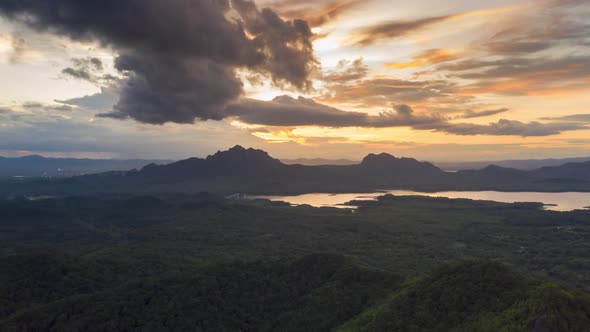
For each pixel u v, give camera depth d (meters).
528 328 77.00
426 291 105.56
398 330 92.69
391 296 114.25
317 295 123.38
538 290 88.19
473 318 88.69
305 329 110.19
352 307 115.56
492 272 103.31
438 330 89.56
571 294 87.31
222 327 112.81
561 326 75.94
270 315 119.12
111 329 109.69
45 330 109.38
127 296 123.94
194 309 118.19
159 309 117.88
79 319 112.12
